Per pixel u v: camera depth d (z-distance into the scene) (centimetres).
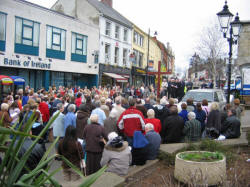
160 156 580
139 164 541
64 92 1645
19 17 1880
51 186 247
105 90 1931
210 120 723
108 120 664
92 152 559
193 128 665
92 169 560
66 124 719
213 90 1228
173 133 673
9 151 194
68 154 458
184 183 420
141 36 3838
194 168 428
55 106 999
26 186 187
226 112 828
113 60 3019
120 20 3117
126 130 615
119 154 471
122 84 3256
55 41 2209
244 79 1923
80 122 713
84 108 736
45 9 2086
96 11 2727
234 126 725
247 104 1867
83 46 2533
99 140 557
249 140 679
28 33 1959
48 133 920
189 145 610
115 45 3039
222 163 436
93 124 570
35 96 1112
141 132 584
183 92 1747
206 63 3494
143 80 4075
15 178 196
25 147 351
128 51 3353
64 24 2286
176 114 691
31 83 2062
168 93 1775
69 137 464
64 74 2392
